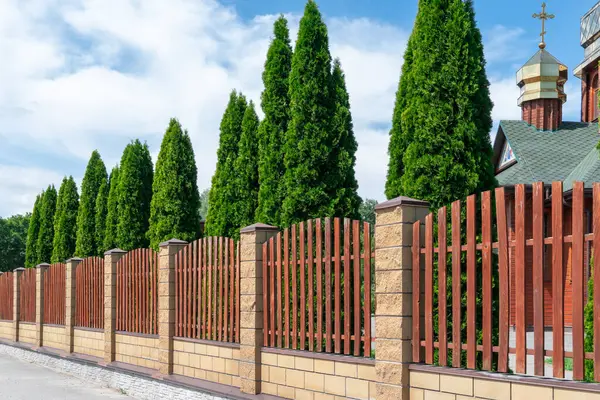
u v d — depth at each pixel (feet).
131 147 63.93
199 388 31.58
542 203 16.69
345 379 23.06
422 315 20.39
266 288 27.91
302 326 25.54
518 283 17.20
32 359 60.70
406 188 26.40
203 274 33.40
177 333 35.60
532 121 83.76
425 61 26.35
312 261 25.20
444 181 25.34
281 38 40.45
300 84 32.17
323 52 32.24
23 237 187.62
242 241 29.30
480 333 23.70
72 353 51.65
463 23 25.86
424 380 19.79
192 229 53.42
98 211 71.31
